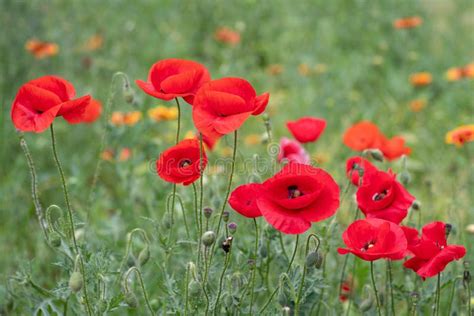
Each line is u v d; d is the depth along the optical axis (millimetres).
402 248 3188
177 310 3605
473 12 12336
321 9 11922
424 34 11180
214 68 10047
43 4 9906
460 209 6008
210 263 3535
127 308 4398
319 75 9688
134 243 4910
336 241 4281
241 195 3418
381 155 4379
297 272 3688
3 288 4520
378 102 9172
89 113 5641
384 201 3461
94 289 3750
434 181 7020
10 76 8102
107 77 9070
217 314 3664
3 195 6297
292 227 3123
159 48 10562
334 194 3166
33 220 6184
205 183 4598
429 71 10016
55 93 3521
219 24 11164
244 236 4480
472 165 7062
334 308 4305
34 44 8055
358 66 9875
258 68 10305
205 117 3201
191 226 4629
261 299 4438
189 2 11375
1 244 5855
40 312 4305
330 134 8344
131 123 6078
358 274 4602
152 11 11375
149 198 5367
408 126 8844
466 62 10305
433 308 4020
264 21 11336
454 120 8562
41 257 5402
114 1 11227
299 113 8711
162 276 4039
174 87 3416
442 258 3363
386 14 11227
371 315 4113
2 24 8570
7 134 7195
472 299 4328
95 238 4945
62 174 3514
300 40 10945
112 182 6918
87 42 9883
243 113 3156
